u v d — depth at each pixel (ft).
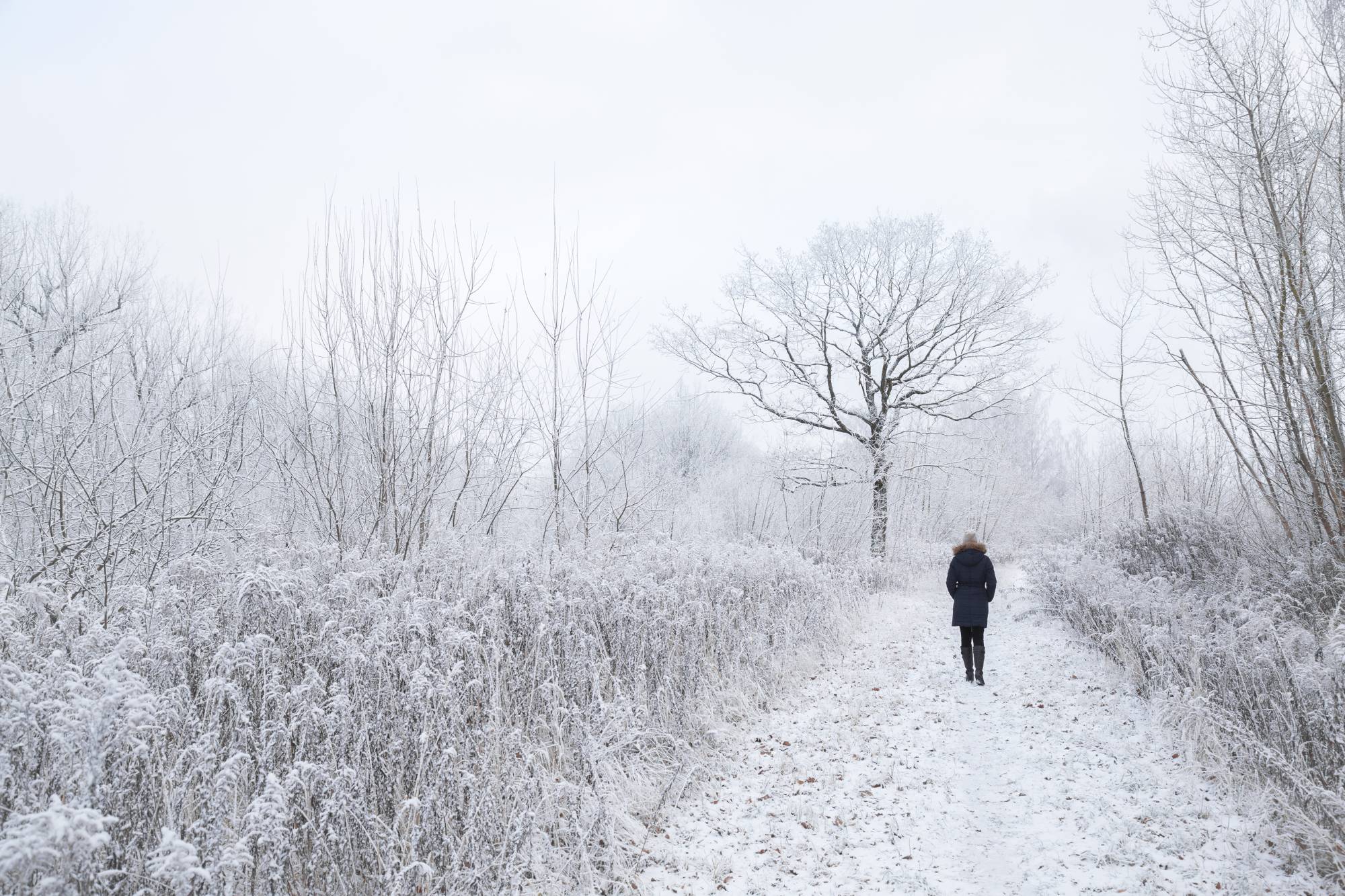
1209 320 30.37
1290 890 12.16
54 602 13.56
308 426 24.29
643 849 14.53
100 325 27.35
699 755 19.12
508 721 16.16
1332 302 25.71
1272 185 27.48
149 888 9.12
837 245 69.97
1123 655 25.04
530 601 19.45
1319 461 26.53
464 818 12.71
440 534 24.09
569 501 30.17
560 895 12.65
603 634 20.90
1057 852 14.20
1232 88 27.99
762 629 27.89
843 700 25.25
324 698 13.39
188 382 26.40
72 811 7.84
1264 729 16.30
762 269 71.97
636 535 31.94
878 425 68.80
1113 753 18.88
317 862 11.12
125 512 21.29
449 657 14.94
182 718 11.64
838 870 13.98
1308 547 27.14
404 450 25.22
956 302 69.15
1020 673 28.86
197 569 16.19
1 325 25.59
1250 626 19.15
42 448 22.67
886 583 58.03
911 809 16.58
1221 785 16.08
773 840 15.20
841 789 17.70
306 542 21.99
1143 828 14.73
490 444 27.30
